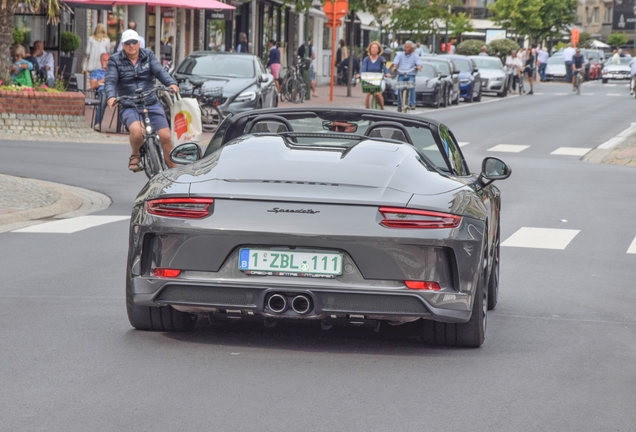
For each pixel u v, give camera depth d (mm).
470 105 63469
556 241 17891
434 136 11086
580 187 26016
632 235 18781
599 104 66062
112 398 8211
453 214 9344
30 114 32844
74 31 50531
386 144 10430
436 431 7602
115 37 54656
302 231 9117
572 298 13203
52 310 11484
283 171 9633
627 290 13844
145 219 9570
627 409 8320
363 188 9383
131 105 19422
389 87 56625
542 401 8477
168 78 19516
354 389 8641
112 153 29312
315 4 81562
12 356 9461
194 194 9406
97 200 21469
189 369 9133
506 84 76688
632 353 10297
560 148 37094
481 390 8742
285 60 77938
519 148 36844
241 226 9195
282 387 8633
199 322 11008
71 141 31859
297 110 11305
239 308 9289
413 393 8586
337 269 9180
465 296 9336
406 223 9188
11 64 37688
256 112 11391
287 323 11117
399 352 9984
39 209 19422
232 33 70438
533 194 24469
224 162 9938
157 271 9531
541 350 10297
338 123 11352
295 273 9211
